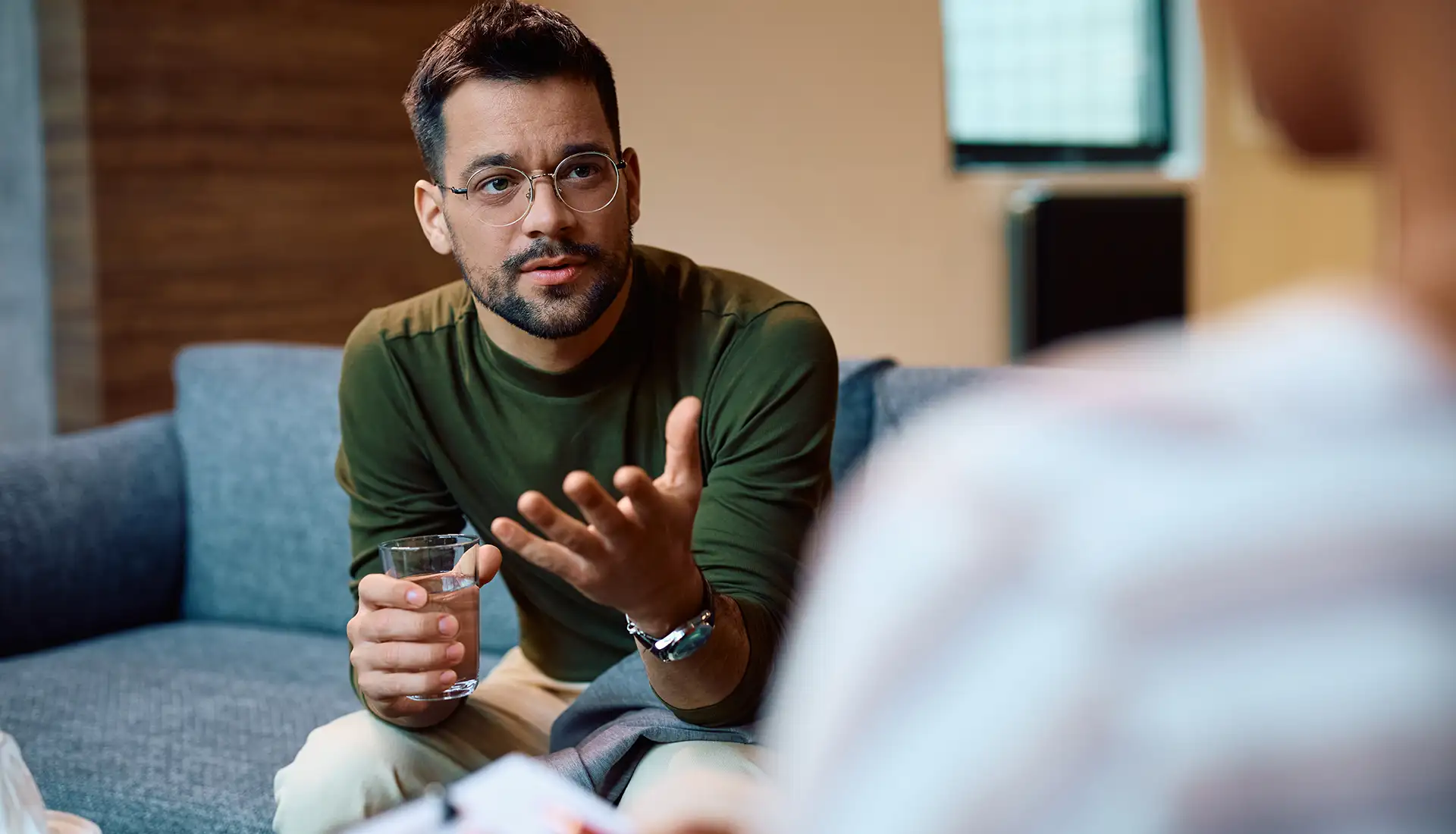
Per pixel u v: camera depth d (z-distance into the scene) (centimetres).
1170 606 32
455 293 156
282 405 228
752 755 120
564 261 134
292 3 355
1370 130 35
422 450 152
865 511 39
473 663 130
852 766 35
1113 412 36
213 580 232
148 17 329
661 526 94
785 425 139
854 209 438
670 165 390
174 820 154
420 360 150
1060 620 33
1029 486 35
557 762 125
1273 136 37
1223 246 538
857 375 188
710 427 144
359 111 373
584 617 157
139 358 334
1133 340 40
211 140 342
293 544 224
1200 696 31
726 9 400
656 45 386
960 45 480
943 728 34
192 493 235
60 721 179
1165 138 539
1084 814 32
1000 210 482
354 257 375
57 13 322
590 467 148
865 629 36
